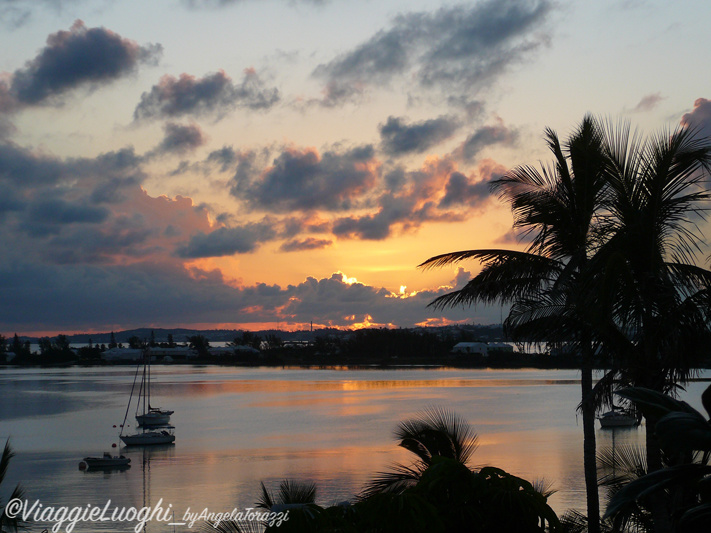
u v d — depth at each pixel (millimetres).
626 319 11711
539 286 13812
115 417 88812
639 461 13938
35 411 96500
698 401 55156
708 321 11312
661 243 12078
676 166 11633
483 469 9430
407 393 116562
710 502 6570
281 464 49406
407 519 8500
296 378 171375
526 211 14125
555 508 31016
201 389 137125
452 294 14336
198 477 45469
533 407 88625
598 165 12336
